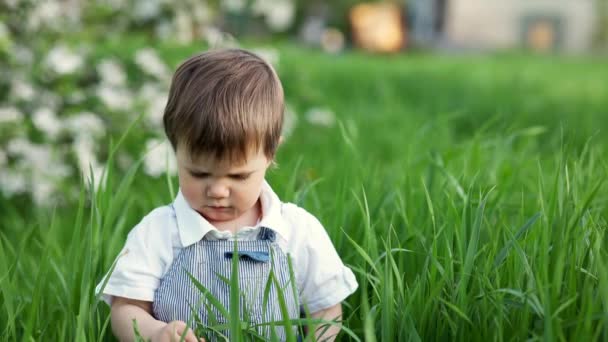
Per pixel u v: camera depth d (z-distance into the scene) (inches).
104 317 76.4
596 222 77.0
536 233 74.6
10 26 158.4
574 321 62.1
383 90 301.6
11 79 150.7
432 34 1022.4
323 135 203.0
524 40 1010.7
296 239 72.2
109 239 89.6
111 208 78.9
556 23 1005.8
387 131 212.7
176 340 64.0
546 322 58.0
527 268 67.2
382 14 799.1
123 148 148.7
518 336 63.8
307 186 97.7
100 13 176.7
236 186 66.2
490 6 1010.7
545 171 122.4
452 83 356.2
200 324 65.8
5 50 143.3
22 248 80.5
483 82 363.3
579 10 1001.5
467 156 112.3
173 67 171.6
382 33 793.6
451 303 68.8
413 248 82.4
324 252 73.1
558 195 74.3
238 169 65.4
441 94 312.8
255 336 66.8
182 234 69.0
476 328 65.7
